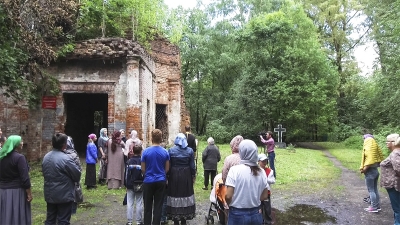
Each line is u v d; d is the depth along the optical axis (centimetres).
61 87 1504
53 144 564
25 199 530
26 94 1211
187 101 4428
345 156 2353
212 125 3581
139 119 1461
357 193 1105
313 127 3478
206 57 4166
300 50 3130
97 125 2758
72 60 1496
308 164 1853
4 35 1076
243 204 418
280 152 2462
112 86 1491
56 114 1501
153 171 648
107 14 1973
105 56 1438
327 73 3247
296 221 775
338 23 3841
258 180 425
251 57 3394
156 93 2209
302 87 3106
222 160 1880
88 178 1105
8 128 1390
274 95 3122
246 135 3416
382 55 1977
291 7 3412
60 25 1593
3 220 510
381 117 2506
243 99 3341
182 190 688
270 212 671
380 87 2145
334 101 3238
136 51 1452
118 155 1110
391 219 793
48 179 551
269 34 3253
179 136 712
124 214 820
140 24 2064
